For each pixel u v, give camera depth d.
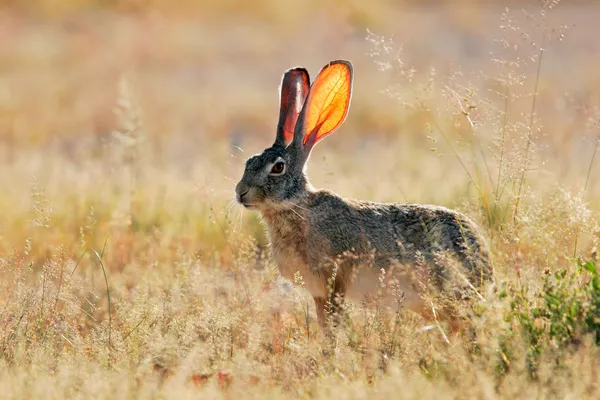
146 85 30.03
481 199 12.17
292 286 10.82
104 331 9.38
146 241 13.46
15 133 23.69
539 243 10.75
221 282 11.27
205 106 26.92
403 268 10.19
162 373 8.34
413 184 16.19
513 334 8.31
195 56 34.62
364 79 28.59
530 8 44.66
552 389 7.48
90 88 29.14
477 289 9.55
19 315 9.69
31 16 40.28
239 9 42.12
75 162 20.48
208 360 8.65
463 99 11.18
